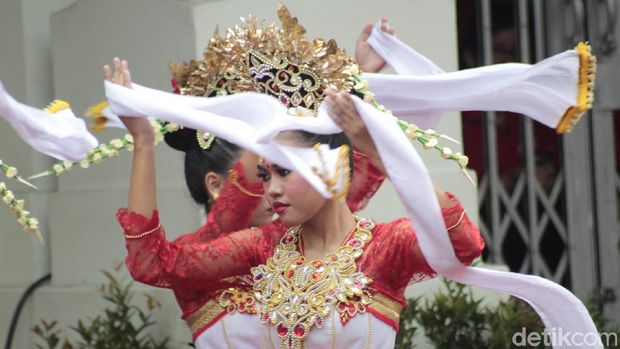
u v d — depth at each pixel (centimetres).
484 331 1105
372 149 635
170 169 1075
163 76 1073
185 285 708
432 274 686
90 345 1052
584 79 699
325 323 679
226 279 716
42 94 1168
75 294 1120
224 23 1058
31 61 1162
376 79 719
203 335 723
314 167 648
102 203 1126
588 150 1334
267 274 703
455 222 641
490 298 1157
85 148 700
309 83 723
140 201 681
